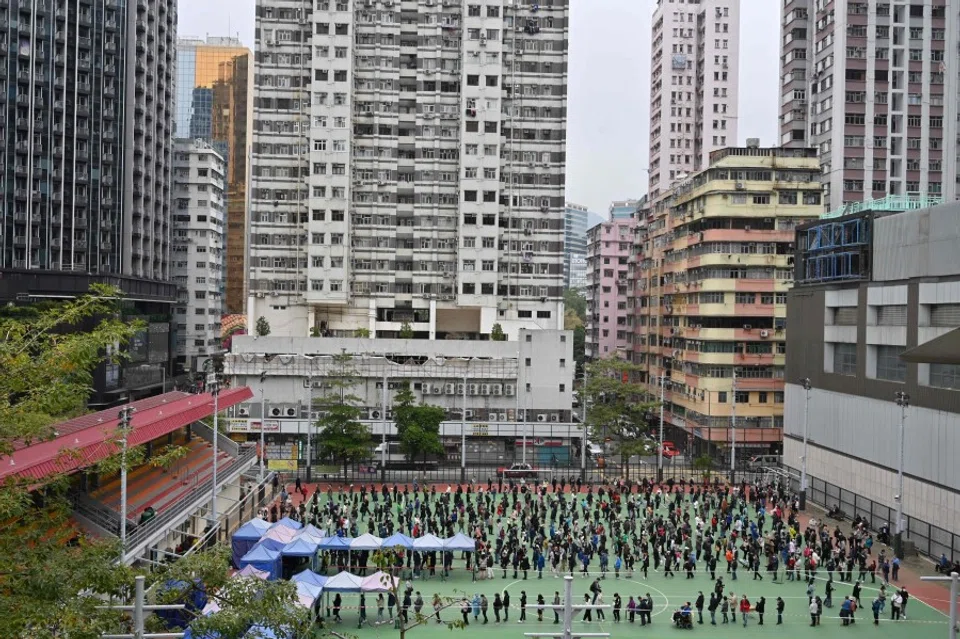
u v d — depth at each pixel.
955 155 121.00
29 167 109.19
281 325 110.25
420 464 89.50
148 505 53.19
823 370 76.88
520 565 52.62
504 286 112.38
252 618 20.67
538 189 112.56
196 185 154.38
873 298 69.00
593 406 92.06
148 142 126.44
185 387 130.62
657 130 164.62
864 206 76.69
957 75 121.25
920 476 61.31
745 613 44.44
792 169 98.75
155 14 128.00
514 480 81.25
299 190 110.06
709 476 79.50
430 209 111.50
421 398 98.31
